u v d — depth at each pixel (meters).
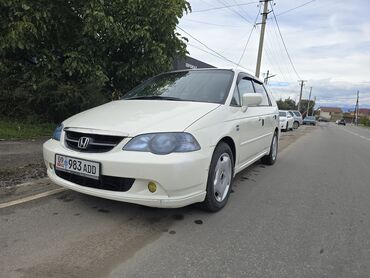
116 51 8.74
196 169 3.33
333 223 3.92
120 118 3.58
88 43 7.93
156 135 3.24
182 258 2.91
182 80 4.92
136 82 8.95
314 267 2.88
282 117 22.89
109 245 3.06
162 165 3.11
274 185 5.54
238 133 4.39
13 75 8.05
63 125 3.78
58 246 2.98
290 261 2.96
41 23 7.14
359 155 10.45
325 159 8.97
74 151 3.44
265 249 3.16
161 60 8.30
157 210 3.92
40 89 7.84
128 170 3.15
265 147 6.43
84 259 2.80
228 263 2.87
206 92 4.48
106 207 3.92
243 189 5.18
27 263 2.69
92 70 7.87
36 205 3.89
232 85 4.61
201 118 3.65
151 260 2.85
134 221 3.60
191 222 3.67
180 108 3.87
